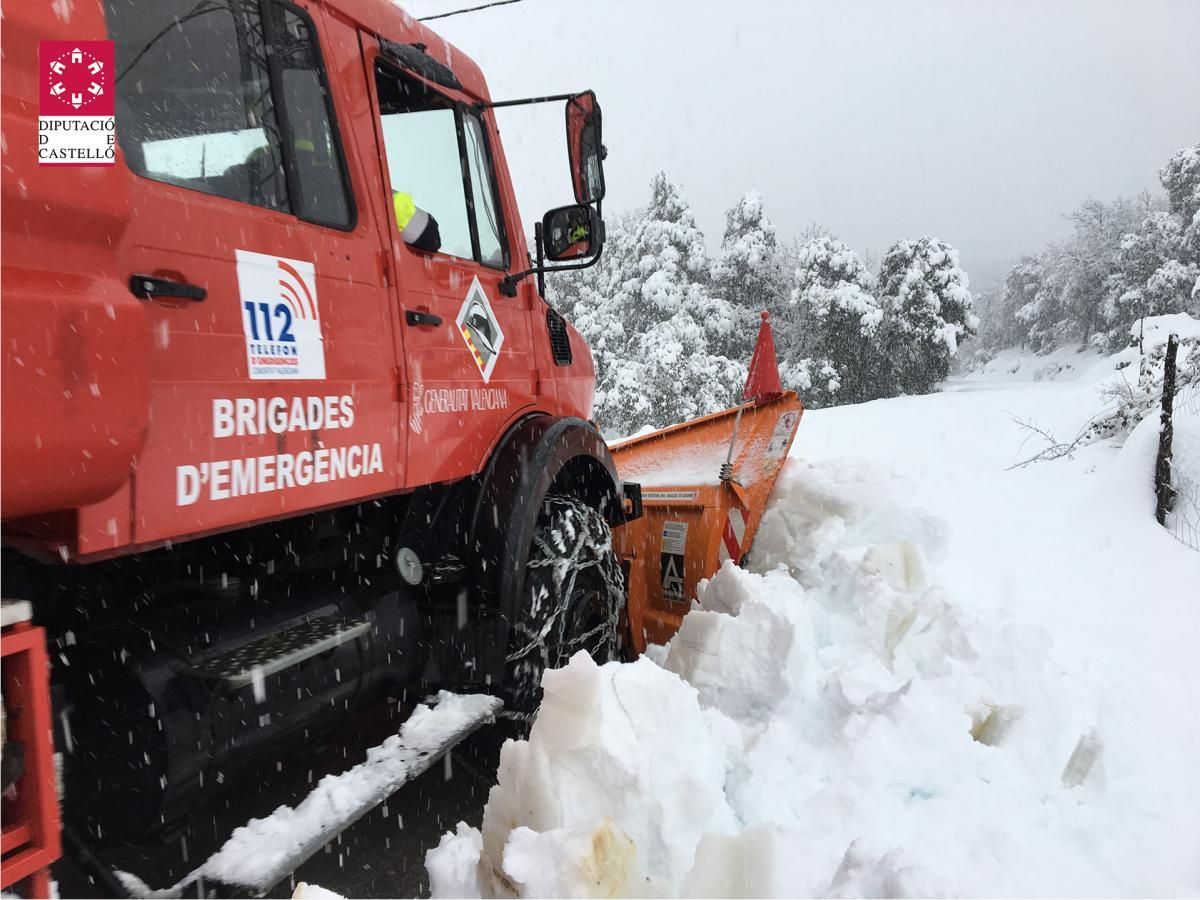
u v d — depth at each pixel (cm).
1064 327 5775
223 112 193
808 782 241
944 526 397
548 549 293
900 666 309
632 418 2548
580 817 205
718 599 336
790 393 466
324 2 229
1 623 124
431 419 253
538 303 334
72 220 134
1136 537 561
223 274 179
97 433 136
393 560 261
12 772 127
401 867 258
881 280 4019
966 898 170
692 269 3528
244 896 170
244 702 192
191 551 204
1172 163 4881
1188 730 297
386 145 252
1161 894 216
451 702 255
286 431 194
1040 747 265
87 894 175
